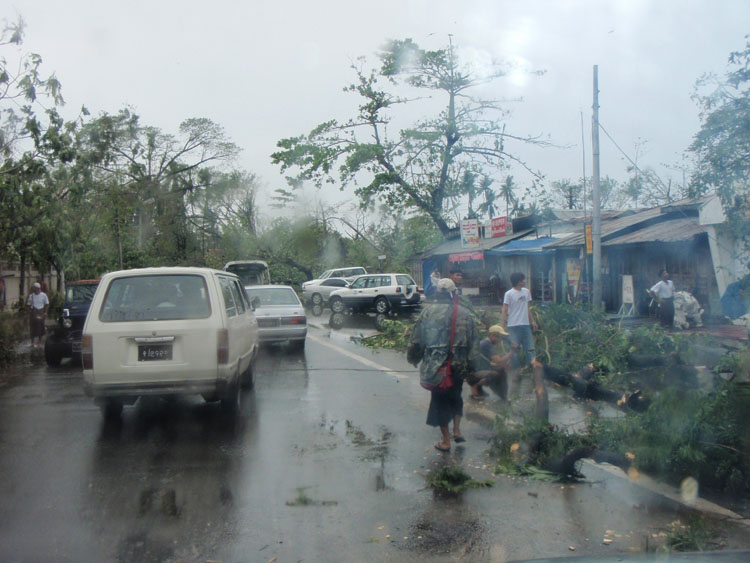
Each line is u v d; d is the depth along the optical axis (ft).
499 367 28.63
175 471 19.39
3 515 15.87
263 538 14.48
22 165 50.06
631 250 66.44
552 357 35.65
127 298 24.89
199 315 24.81
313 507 16.35
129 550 13.87
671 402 18.79
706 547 13.74
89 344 24.00
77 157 52.21
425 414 26.86
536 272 90.22
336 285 101.14
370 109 100.12
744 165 29.48
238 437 23.31
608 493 17.39
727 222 33.91
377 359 44.19
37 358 49.01
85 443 22.71
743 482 17.22
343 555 13.62
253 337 32.76
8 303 107.65
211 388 24.58
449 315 21.56
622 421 20.18
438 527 15.07
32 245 58.03
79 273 96.22
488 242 98.22
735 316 51.13
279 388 33.09
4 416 27.20
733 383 18.74
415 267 130.11
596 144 53.36
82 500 16.92
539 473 18.93
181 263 145.89
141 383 24.12
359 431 24.08
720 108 29.40
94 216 93.15
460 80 100.63
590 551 13.69
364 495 17.21
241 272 95.50
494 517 15.67
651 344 33.86
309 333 63.87
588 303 42.75
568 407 27.91
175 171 149.28
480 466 19.76
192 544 14.17
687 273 59.98
